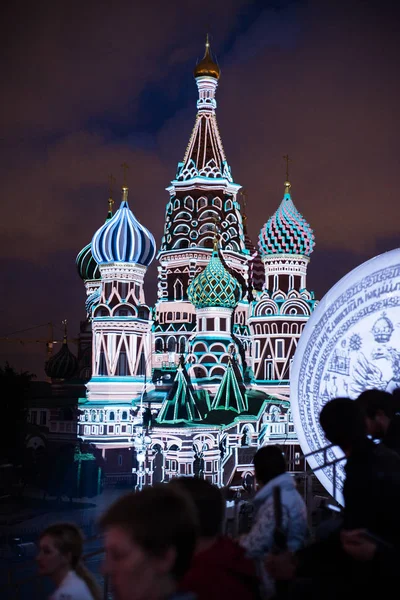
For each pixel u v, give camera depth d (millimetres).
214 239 91125
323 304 15352
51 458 85062
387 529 7695
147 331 93000
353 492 7895
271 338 90625
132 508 5000
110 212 95250
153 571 4934
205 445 77688
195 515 5156
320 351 15234
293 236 90500
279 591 8211
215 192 98250
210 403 84688
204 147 97188
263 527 8914
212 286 89000
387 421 10289
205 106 96062
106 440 88000
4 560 52750
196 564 7305
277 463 9508
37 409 97062
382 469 8039
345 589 7590
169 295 99062
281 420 81312
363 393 10500
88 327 105250
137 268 93188
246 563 7484
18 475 83875
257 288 110438
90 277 101562
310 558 8133
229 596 7137
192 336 93375
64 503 78188
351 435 8320
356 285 15047
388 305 14695
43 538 8625
